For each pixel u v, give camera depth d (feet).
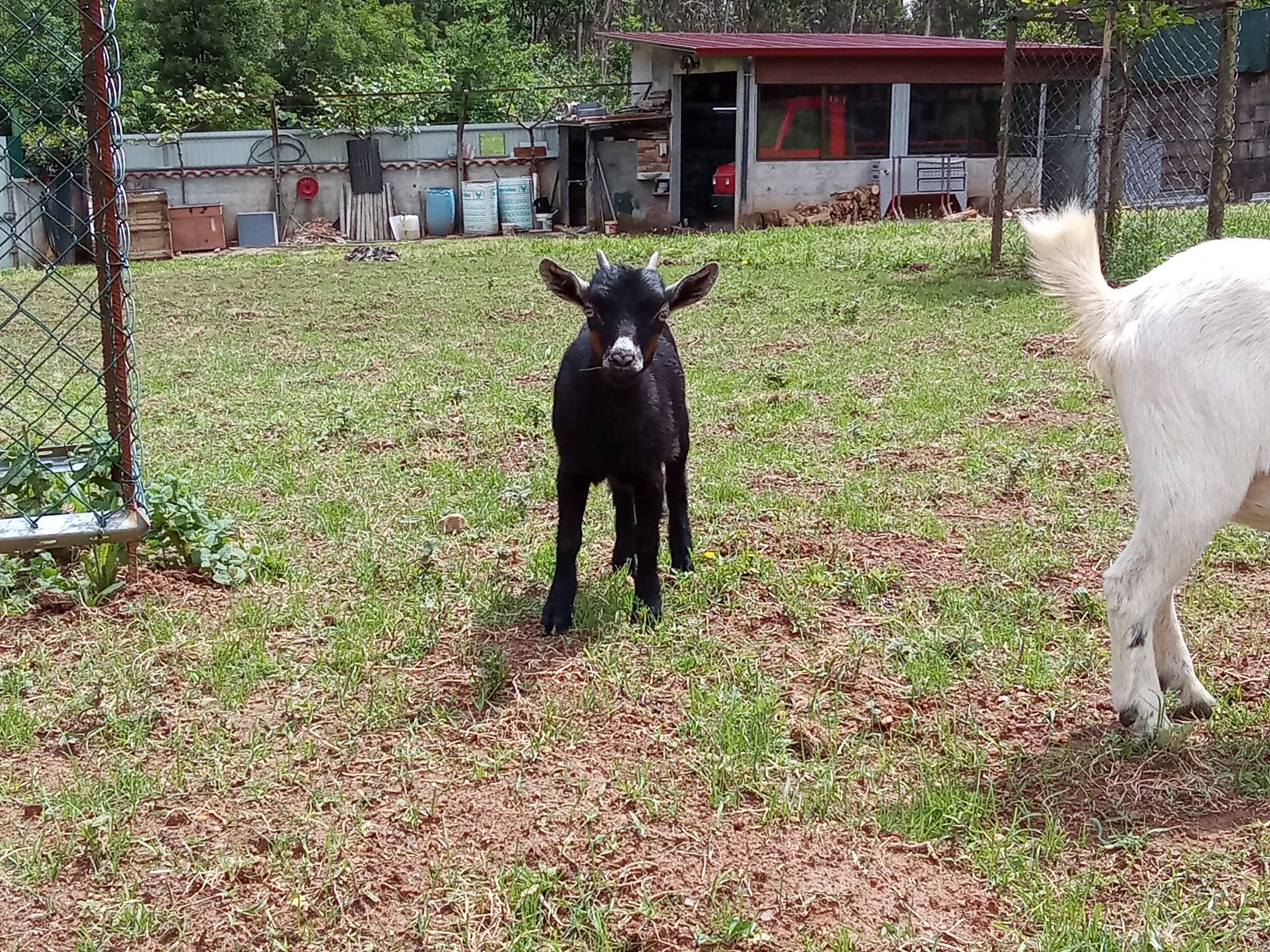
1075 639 16.30
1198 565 18.61
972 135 81.71
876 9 203.31
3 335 43.86
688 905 11.03
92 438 19.65
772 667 15.72
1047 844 11.69
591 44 177.27
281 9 109.70
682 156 84.84
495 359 36.83
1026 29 87.61
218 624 17.13
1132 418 12.89
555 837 12.09
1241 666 15.52
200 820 12.49
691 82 84.48
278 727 14.33
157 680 15.43
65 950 10.69
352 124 90.89
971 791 12.68
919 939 10.51
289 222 89.66
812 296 45.11
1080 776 13.01
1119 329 13.20
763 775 13.10
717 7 189.37
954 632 16.35
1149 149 72.59
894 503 21.88
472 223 90.84
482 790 13.00
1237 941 10.35
